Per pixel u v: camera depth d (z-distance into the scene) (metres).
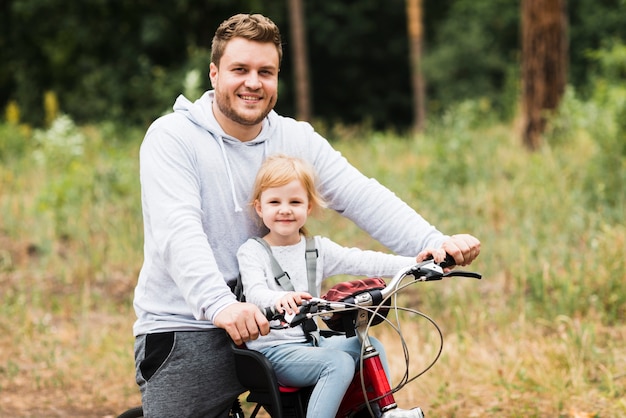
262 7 27.48
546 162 11.02
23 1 24.88
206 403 3.63
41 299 8.62
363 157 13.23
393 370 6.36
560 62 13.00
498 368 6.23
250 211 3.69
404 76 30.86
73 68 26.64
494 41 26.44
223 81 3.57
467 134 12.82
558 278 7.50
